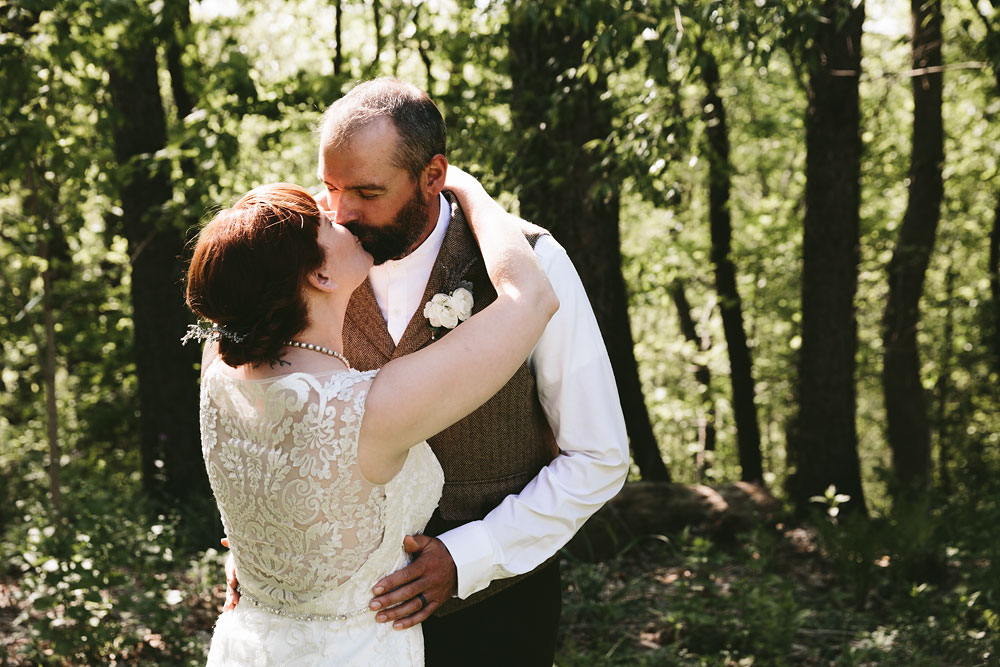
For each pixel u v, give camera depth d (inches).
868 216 426.0
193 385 258.2
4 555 178.4
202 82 274.1
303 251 58.9
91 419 364.8
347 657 61.2
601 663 134.4
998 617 146.6
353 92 65.8
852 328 259.4
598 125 184.4
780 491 446.0
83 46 188.1
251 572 63.6
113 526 170.1
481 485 73.1
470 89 225.8
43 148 175.5
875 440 562.3
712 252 342.3
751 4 135.4
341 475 58.7
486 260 68.0
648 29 141.9
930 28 262.8
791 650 145.1
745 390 351.3
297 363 60.3
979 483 275.7
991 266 406.3
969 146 394.0
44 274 183.8
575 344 70.6
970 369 406.9
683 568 184.5
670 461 523.5
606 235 199.3
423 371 59.7
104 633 134.0
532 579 75.4
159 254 252.1
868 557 170.2
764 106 409.1
